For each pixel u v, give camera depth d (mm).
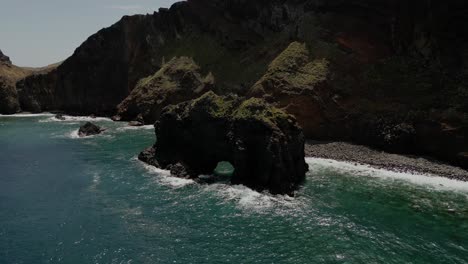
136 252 32094
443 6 68812
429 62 71250
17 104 131750
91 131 83438
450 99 61781
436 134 58719
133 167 56219
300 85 75625
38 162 60125
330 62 80125
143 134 83125
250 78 96500
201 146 52344
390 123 64250
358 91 74188
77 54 127125
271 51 98812
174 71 105250
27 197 44625
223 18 117438
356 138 69188
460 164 54906
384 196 44062
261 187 45188
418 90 67188
